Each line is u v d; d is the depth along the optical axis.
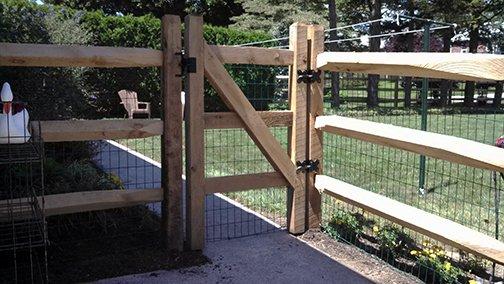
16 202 3.11
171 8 25.64
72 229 3.87
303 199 4.05
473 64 2.52
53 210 3.18
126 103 11.30
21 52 2.94
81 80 5.95
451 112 6.99
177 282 3.09
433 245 3.43
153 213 4.43
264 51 3.75
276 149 3.89
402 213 3.14
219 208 4.84
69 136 3.16
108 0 25.38
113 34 12.24
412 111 7.53
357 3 21.44
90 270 3.20
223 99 3.69
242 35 14.19
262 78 9.24
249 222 4.39
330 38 17.77
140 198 3.45
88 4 24.88
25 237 3.02
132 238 3.79
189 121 3.49
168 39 3.33
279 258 3.53
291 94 3.98
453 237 2.77
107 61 3.19
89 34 8.82
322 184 3.96
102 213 3.98
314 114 4.00
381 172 5.75
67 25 6.21
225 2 24.78
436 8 19.44
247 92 9.14
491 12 20.39
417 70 2.90
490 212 4.47
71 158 5.08
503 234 3.87
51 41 5.46
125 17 12.38
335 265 3.41
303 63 3.92
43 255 3.36
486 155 2.46
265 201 5.07
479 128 8.08
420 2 19.12
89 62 3.14
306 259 3.52
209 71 3.52
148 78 12.31
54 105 5.07
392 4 19.28
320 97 4.00
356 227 3.86
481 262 3.31
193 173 3.55
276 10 18.77
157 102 12.60
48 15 5.76
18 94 4.77
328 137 7.55
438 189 5.46
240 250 3.68
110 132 3.27
